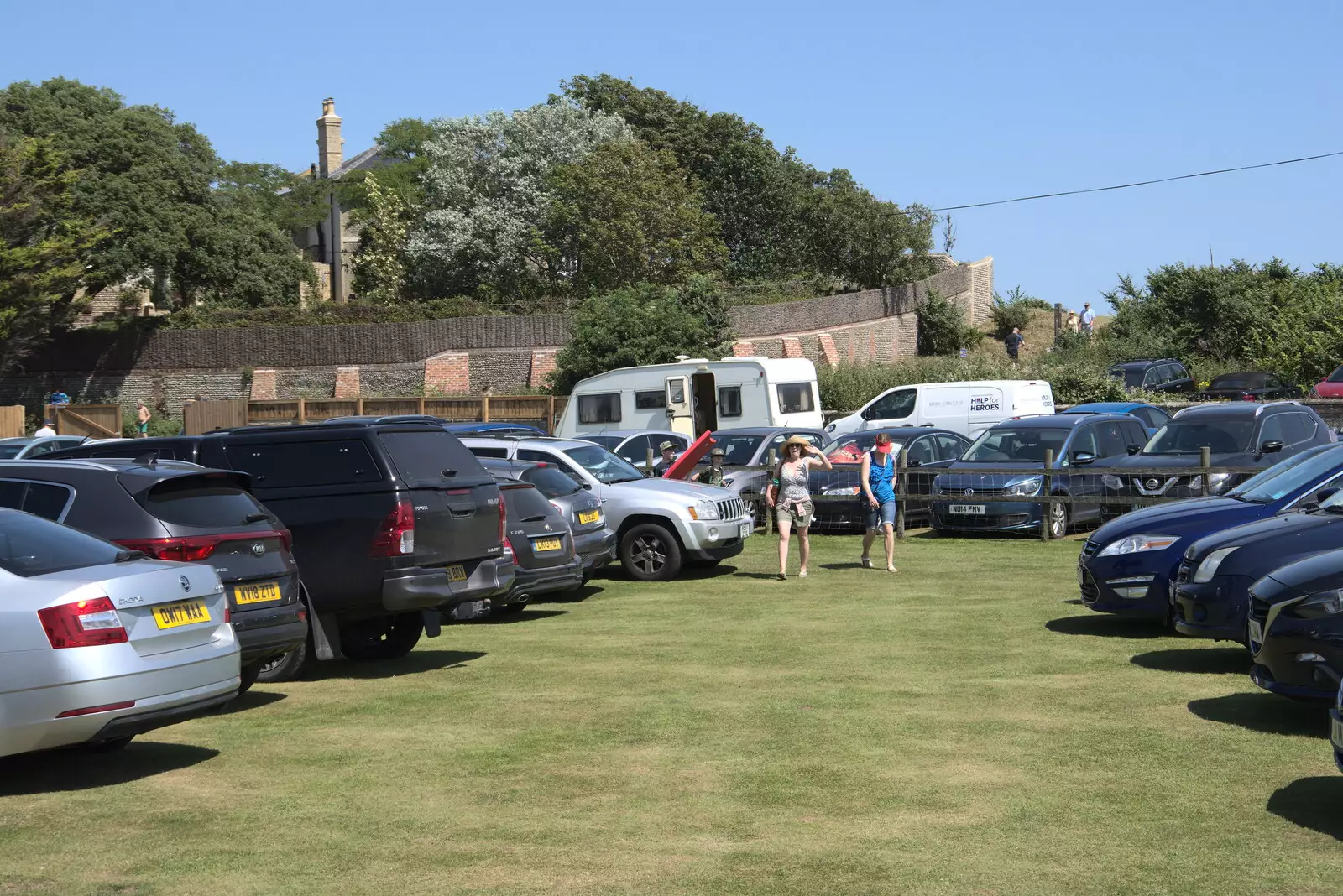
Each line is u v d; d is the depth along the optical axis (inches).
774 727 332.8
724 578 661.9
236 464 422.6
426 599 412.2
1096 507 796.6
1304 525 385.1
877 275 2394.2
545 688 392.2
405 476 415.8
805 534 652.7
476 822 254.5
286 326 1980.8
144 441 435.2
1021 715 341.4
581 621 534.3
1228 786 271.6
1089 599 463.8
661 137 2711.6
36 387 2004.2
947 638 466.3
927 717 340.2
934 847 235.3
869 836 242.1
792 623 511.2
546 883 218.5
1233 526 433.1
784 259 2566.4
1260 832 240.5
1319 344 1755.7
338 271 2111.2
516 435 776.3
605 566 719.7
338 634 418.0
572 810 262.5
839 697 367.6
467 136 2288.4
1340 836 237.6
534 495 544.1
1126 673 394.9
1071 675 394.3
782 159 2999.5
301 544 412.8
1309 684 301.1
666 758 303.6
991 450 845.8
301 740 328.8
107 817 260.1
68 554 293.0
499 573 442.3
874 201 2385.6
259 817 259.3
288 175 3321.9
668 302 1740.9
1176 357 1930.4
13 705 267.1
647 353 1672.0
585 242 2166.6
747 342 1957.4
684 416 1243.2
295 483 417.7
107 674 273.0
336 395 1907.0
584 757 305.6
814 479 870.4
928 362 1713.8
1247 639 377.4
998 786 274.5
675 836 243.9
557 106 2378.2
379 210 2504.9
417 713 359.9
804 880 218.2
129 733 280.7
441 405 1526.8
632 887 215.8
